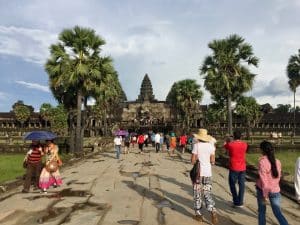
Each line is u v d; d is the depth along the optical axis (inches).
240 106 3147.1
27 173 481.1
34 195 457.7
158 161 928.9
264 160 270.7
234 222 334.6
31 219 342.0
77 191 484.4
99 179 595.2
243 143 394.3
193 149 335.6
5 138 1996.8
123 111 4611.2
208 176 330.3
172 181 575.2
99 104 2258.9
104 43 1156.5
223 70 1245.7
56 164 504.7
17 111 3873.0
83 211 372.8
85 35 1137.4
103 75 1159.0
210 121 3257.9
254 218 350.0
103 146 1456.7
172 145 1195.9
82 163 876.0
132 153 1224.2
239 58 1267.2
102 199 432.1
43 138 494.6
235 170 389.4
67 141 1312.7
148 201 422.0
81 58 1125.7
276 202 267.6
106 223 328.2
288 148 1414.9
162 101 4606.3
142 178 607.8
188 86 2790.4
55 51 1115.3
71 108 1282.0
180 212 369.7
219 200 432.5
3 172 705.0
